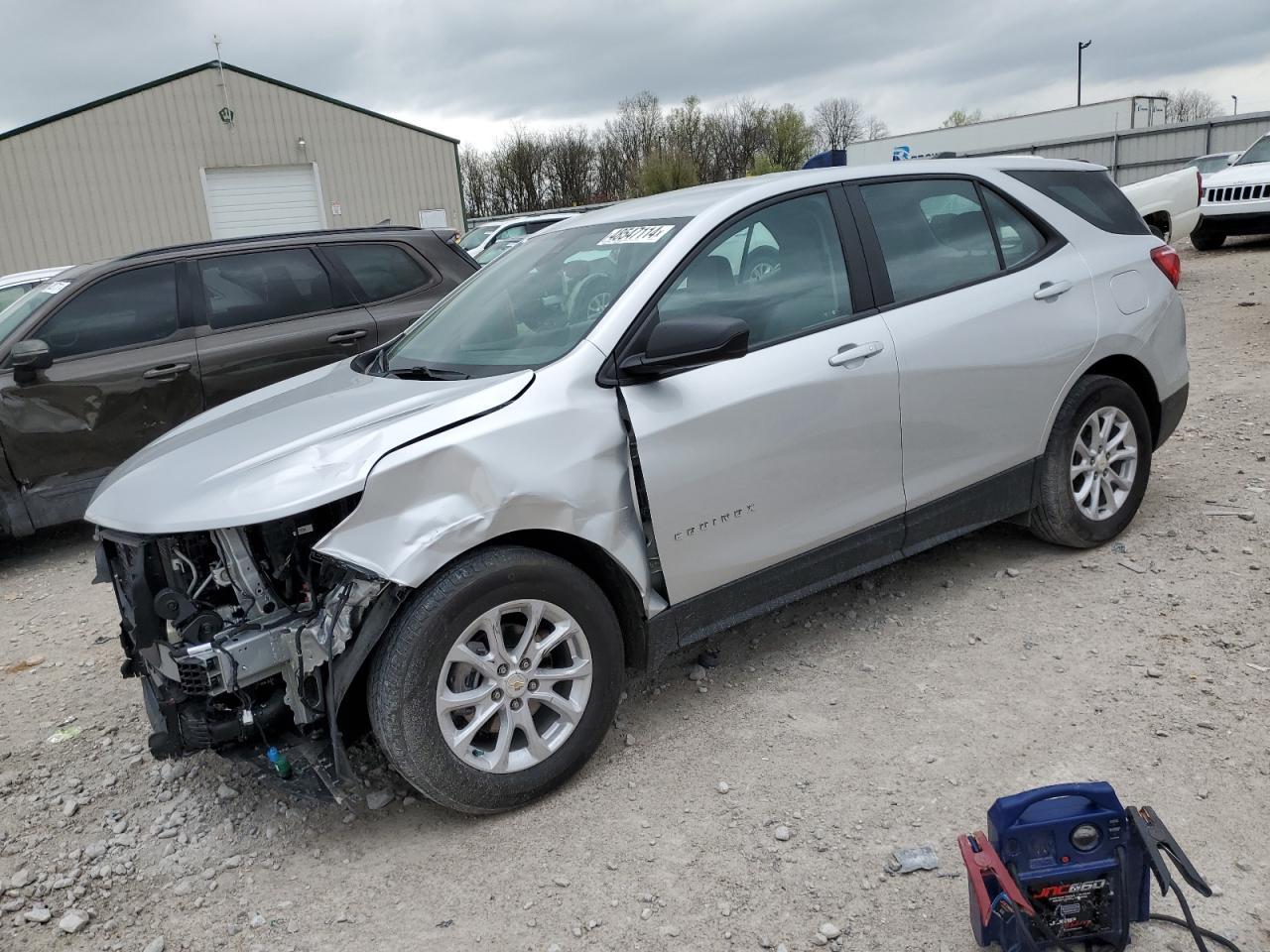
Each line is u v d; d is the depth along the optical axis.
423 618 2.75
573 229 4.00
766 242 3.54
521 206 49.22
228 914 2.71
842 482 3.57
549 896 2.65
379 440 2.79
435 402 3.01
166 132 24.88
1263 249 15.91
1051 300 4.13
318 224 27.00
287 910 2.71
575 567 3.02
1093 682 3.42
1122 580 4.19
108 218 24.66
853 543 3.67
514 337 3.43
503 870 2.77
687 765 3.19
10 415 5.68
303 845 2.98
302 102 26.20
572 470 2.98
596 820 2.95
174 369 6.09
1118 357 4.41
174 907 2.76
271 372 6.40
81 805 3.30
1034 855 2.15
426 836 2.96
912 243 3.88
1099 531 4.43
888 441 3.67
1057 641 3.74
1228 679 3.35
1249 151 16.73
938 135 40.38
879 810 2.86
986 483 4.04
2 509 5.75
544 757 3.01
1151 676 3.42
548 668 3.04
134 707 3.99
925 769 3.03
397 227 7.21
